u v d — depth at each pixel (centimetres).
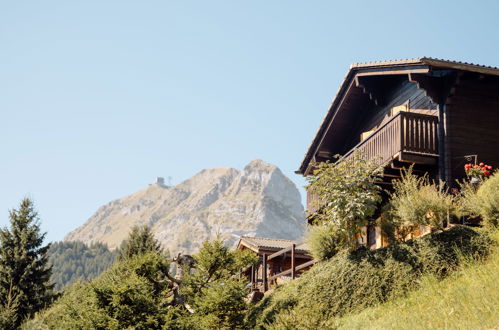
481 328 1060
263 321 1672
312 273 1681
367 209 1700
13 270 3816
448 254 1463
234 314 1716
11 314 3419
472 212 1648
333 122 2533
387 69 2056
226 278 1897
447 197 1639
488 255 1430
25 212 4025
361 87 2297
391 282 1470
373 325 1309
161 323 1622
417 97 2114
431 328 1151
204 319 1702
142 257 1908
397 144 1888
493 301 1158
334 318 1480
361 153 1850
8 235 3941
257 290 2111
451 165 1869
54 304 3412
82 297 1781
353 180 1736
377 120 2377
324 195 1783
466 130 1916
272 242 2862
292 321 1319
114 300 1602
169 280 1945
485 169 1773
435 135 1919
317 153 2603
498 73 1866
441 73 1953
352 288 1520
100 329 1588
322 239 1770
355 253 1619
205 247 1945
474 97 1959
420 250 1498
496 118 1966
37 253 3997
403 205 1627
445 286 1367
